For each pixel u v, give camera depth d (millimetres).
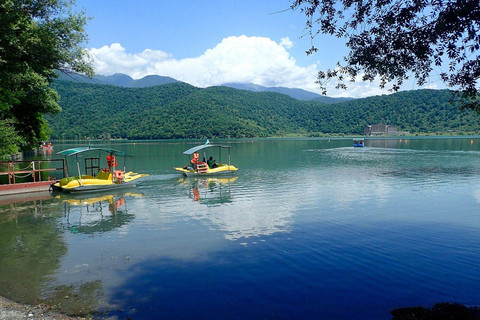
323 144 100375
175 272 8836
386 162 40250
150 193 21031
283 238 11562
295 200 18141
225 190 21750
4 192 20875
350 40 8266
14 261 9711
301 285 8039
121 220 14398
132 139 186000
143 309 7020
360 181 24844
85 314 6844
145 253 10281
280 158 48219
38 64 19516
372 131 187000
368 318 6586
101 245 11094
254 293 7660
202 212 15664
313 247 10633
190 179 27250
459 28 6590
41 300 7434
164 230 12742
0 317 6672
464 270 8805
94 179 22062
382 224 13188
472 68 7164
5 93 25031
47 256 10109
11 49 17359
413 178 26156
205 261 9570
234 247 10727
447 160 41875
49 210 16547
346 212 15250
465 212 15062
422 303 7164
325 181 25031
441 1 6691
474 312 6551
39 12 18250
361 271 8789
